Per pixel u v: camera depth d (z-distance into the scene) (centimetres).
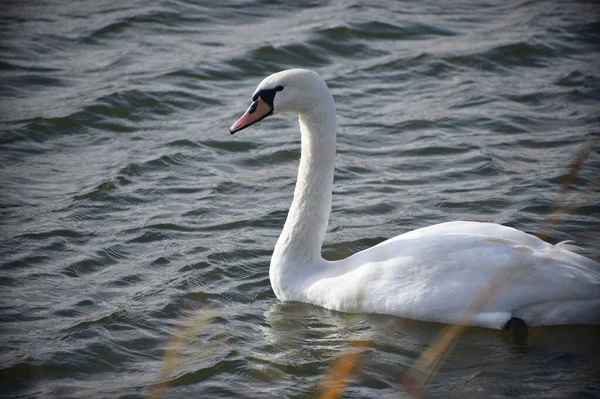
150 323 1138
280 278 1198
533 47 2223
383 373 1018
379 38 2280
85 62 2098
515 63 2170
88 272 1273
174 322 1144
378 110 1912
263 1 2495
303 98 1157
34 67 2055
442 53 2194
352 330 1111
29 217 1428
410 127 1825
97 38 2234
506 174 1600
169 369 1023
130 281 1248
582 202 1460
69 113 1822
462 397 966
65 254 1318
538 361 1036
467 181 1582
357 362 1039
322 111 1163
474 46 2234
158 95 1928
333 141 1175
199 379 1013
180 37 2256
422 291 1090
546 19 2436
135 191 1539
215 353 1065
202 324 1114
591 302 1064
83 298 1195
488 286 1066
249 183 1591
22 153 1680
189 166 1652
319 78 1166
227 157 1698
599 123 1820
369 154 1705
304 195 1186
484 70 2130
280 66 2122
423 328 1098
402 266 1108
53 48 2166
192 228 1412
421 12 2466
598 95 1970
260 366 1038
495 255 1078
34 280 1241
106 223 1423
